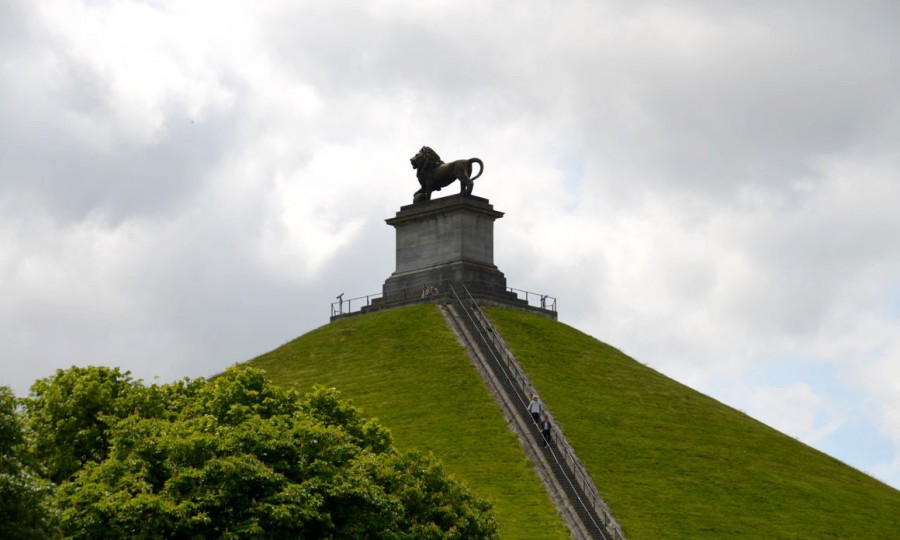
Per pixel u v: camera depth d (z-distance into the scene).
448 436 122.94
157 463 80.50
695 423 134.62
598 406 132.38
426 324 147.88
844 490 126.19
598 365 144.50
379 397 132.25
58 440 92.38
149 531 75.12
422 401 130.62
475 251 155.75
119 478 79.75
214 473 78.31
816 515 116.94
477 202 156.62
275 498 78.38
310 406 97.44
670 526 109.44
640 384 142.50
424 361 139.38
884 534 116.00
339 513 81.81
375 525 82.25
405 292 156.62
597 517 109.50
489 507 94.62
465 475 115.50
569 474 116.50
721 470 123.19
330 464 83.25
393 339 146.00
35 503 69.81
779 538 110.12
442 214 155.88
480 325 146.50
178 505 76.12
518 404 129.50
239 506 78.75
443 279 154.12
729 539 108.50
